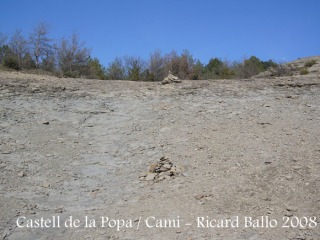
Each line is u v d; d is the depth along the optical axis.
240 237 4.52
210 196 5.75
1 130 8.18
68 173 6.70
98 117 9.63
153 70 22.28
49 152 7.46
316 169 6.33
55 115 9.48
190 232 4.70
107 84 13.29
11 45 20.05
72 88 12.08
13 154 7.17
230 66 25.89
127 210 5.43
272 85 13.15
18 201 5.58
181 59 22.48
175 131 8.78
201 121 9.43
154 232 4.75
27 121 8.88
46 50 20.42
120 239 4.61
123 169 6.96
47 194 5.91
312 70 20.17
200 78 22.33
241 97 11.61
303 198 5.42
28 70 17.16
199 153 7.54
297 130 8.59
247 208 5.29
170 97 11.52
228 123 9.27
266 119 9.48
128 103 10.84
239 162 7.01
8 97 10.31
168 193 5.96
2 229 4.80
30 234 4.74
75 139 8.23
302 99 11.27
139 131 8.80
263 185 5.98
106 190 6.13
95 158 7.39
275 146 7.67
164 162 7.07
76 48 20.55
